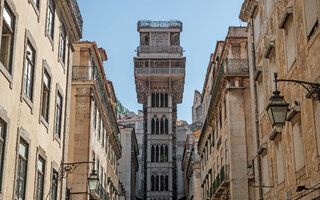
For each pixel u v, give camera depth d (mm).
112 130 43906
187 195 75875
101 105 37156
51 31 22172
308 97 16266
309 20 16766
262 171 25609
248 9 28844
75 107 32531
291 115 18656
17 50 16750
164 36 89062
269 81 23422
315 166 16250
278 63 21328
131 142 68750
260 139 26172
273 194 22875
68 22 25188
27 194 18047
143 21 89125
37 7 19594
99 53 39375
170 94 90438
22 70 17312
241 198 31953
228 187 34594
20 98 17078
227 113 34250
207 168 48125
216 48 41781
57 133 23500
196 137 64812
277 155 22156
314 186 16359
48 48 21312
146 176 88562
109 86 47344
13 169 16281
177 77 88438
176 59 88000
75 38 26969
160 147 89062
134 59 88062
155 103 90750
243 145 33031
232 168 32594
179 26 89188
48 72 21250
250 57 28641
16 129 16688
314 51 16266
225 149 35688
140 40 89125
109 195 44031
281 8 20953
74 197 30797
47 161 21172
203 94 52812
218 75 36281
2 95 15328
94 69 33688
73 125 32250
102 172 39281
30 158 18469
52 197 22266
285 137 20234
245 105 33688
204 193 50625
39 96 19719
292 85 19125
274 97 13938
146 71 87938
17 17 16719
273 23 22750
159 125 89938
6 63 15984
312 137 16516
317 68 15984
